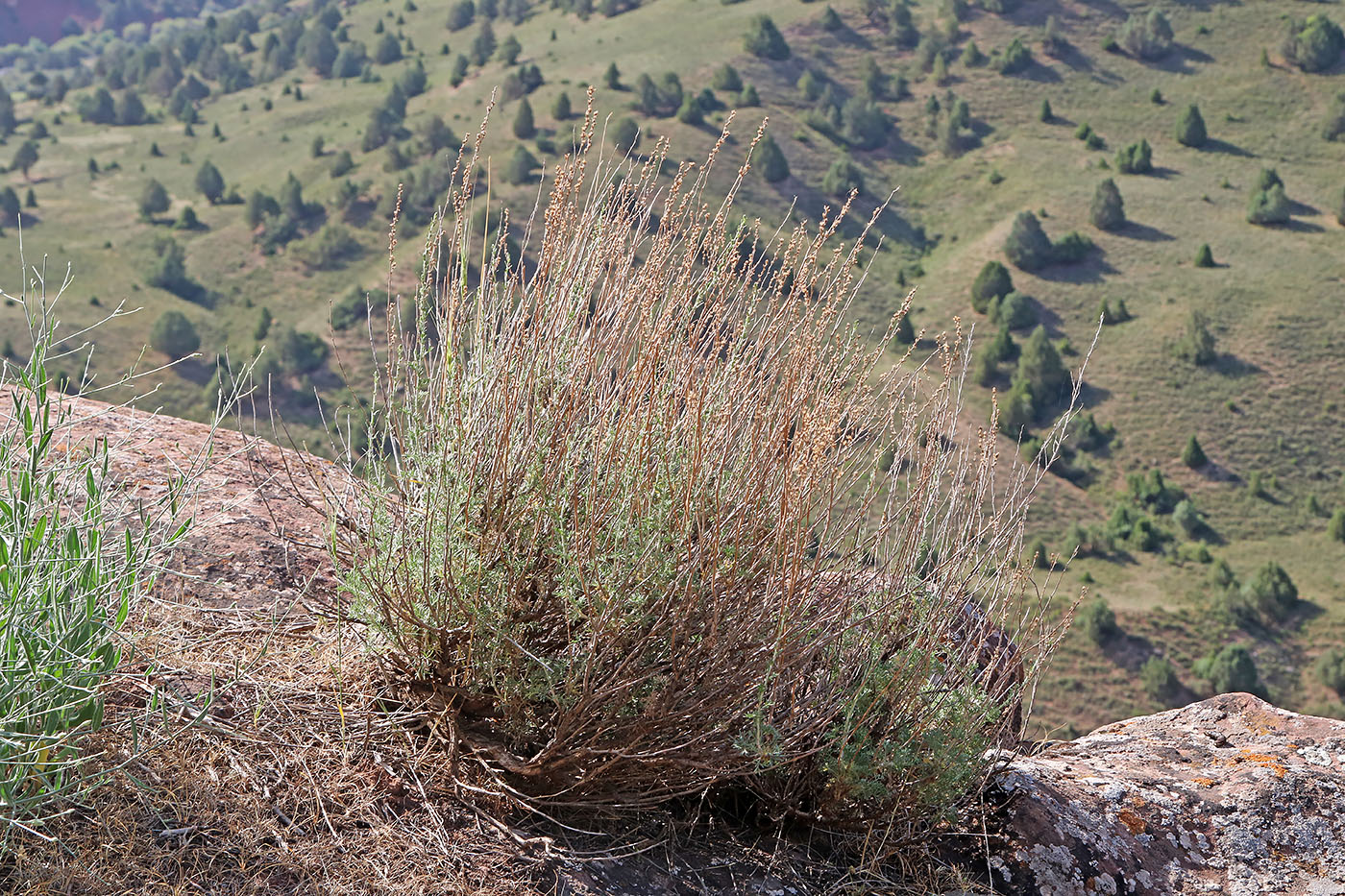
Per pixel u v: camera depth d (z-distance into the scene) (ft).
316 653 9.00
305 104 601.62
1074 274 334.03
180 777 7.24
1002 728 9.47
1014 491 9.12
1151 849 9.87
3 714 6.56
